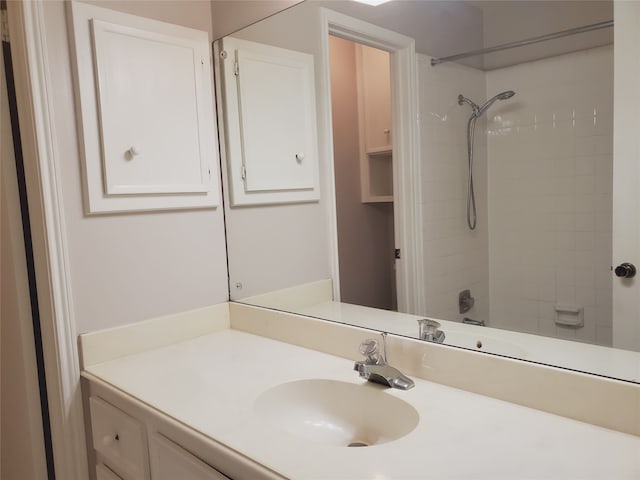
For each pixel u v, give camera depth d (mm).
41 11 1324
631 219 943
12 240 1429
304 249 1582
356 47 1420
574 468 781
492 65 1125
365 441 1132
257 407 1125
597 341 989
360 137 1438
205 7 1760
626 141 940
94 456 1490
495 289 1147
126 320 1541
